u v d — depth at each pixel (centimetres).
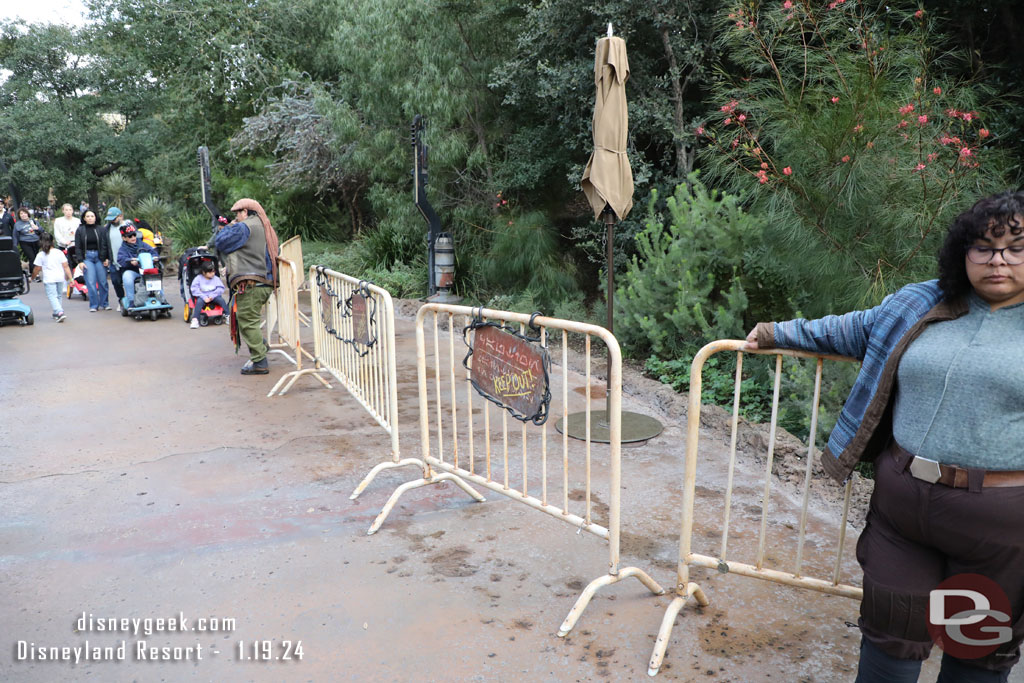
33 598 319
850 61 499
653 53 906
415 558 351
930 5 669
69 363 790
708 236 638
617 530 298
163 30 2028
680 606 286
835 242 488
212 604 312
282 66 1966
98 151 3312
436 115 1108
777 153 530
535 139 1033
